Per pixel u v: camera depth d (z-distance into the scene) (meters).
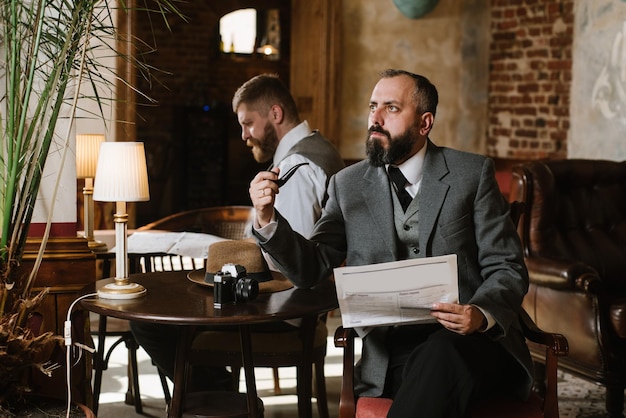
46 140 3.17
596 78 7.54
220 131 12.94
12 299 3.16
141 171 3.37
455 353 2.98
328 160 4.32
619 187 5.38
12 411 3.10
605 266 5.16
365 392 3.30
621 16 7.18
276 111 4.41
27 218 3.22
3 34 3.36
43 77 3.46
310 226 4.20
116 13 6.32
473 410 3.09
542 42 8.27
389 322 2.98
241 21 13.59
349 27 8.54
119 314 3.15
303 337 3.81
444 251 3.32
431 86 3.35
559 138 8.11
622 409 4.59
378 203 3.39
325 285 3.68
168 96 13.23
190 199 12.98
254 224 3.29
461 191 3.34
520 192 5.14
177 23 13.21
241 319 3.10
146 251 4.46
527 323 3.37
